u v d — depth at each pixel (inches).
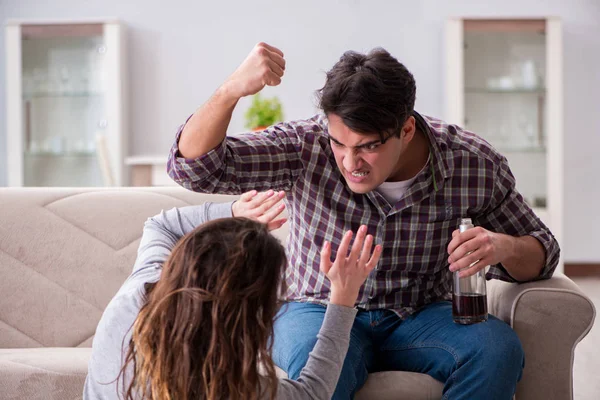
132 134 224.4
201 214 66.7
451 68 206.5
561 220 207.5
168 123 224.5
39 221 93.6
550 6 223.1
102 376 55.0
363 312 77.7
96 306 92.2
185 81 224.1
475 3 222.2
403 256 76.4
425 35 221.9
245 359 48.1
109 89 212.4
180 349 48.3
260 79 65.6
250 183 74.3
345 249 56.6
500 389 68.2
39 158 215.2
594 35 223.8
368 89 64.4
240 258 48.6
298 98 223.6
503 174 78.5
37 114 214.4
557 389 76.0
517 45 206.4
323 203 75.7
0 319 90.7
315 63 223.1
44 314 91.2
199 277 48.7
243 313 48.4
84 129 213.9
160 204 95.9
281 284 52.0
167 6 222.8
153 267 59.2
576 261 227.0
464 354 69.4
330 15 222.2
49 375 73.8
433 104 223.0
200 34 223.5
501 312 80.0
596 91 224.5
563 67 224.8
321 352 56.5
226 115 68.2
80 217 94.3
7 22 211.2
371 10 221.9
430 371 72.4
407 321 76.4
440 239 76.8
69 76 212.8
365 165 67.6
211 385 47.9
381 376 72.7
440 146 75.9
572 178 226.1
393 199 75.9
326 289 76.5
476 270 71.4
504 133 207.9
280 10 222.7
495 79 207.0
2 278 91.4
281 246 51.5
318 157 75.5
